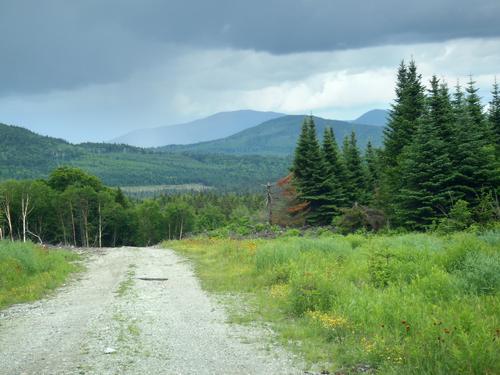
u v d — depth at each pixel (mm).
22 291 15984
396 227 37188
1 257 20016
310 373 7055
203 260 26016
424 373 6109
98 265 25891
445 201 32344
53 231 77312
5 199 67000
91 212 80500
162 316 11680
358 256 18672
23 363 7941
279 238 35438
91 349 8719
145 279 19203
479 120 38938
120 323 10922
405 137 43219
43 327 10805
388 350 7195
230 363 7680
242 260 22234
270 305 12258
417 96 44625
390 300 9773
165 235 98125
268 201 52688
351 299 10352
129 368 7516
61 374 7262
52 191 75000
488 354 6117
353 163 55906
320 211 49719
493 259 11430
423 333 7410
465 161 32688
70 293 16234
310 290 11422
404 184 36406
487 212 26703
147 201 96250
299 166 50938
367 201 52125
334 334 8836
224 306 12820
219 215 111938
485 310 8609
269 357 7945
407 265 13344
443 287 10688
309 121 51281
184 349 8602
